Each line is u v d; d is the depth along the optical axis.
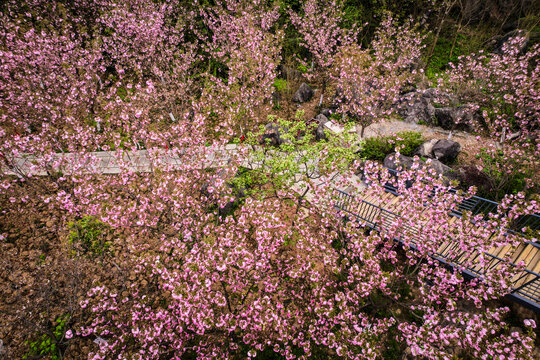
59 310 9.38
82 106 15.65
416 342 7.03
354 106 15.41
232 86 15.24
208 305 7.40
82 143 12.27
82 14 21.41
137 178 13.58
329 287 9.96
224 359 7.88
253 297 8.45
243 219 8.30
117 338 7.82
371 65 16.36
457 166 14.07
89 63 16.95
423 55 20.69
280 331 7.12
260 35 17.34
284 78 22.17
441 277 8.02
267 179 12.13
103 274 10.45
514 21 20.38
